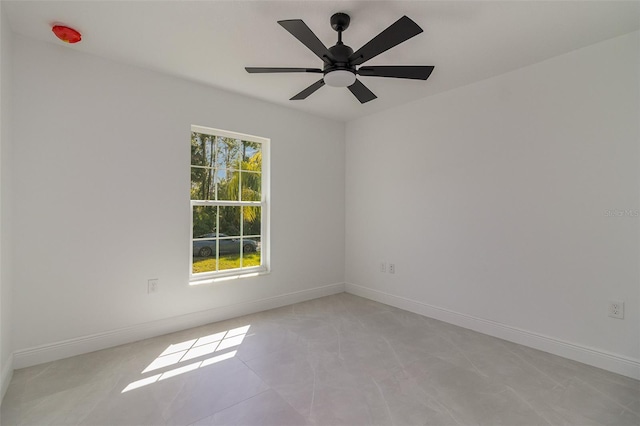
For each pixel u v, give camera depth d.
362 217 4.20
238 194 3.54
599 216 2.35
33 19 2.09
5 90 2.04
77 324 2.50
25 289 2.29
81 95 2.51
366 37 2.28
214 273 3.35
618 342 2.26
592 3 1.89
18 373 2.20
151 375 2.20
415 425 1.70
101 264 2.60
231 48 2.45
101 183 2.60
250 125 3.48
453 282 3.21
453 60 2.59
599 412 1.82
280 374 2.21
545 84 2.59
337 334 2.93
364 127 4.16
